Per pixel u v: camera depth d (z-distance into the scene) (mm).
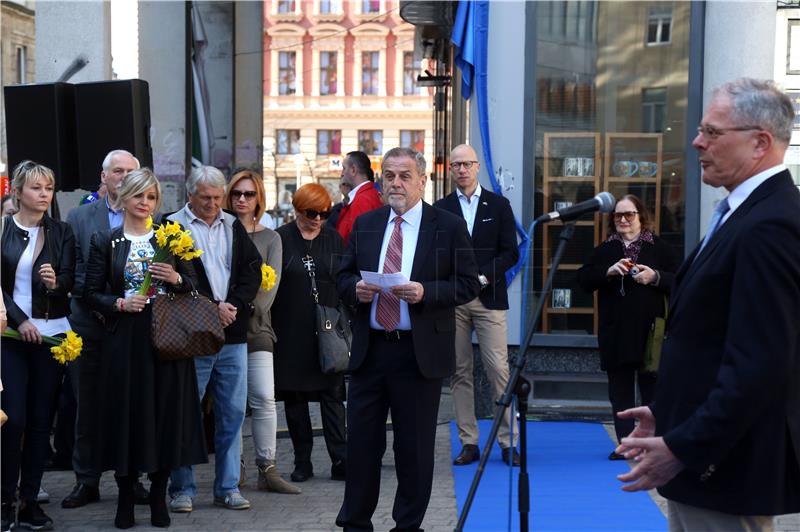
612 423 7082
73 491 6199
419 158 5078
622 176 9039
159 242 5508
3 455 5523
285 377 6652
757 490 3004
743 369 2891
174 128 12586
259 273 6074
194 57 16266
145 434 5469
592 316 7176
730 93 3100
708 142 3113
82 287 6191
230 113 16453
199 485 6730
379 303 4906
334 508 6078
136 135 7426
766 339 2883
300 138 54375
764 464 2998
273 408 6473
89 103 7445
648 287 6895
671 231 9016
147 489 6602
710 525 3115
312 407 9875
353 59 53750
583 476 6438
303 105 54219
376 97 53656
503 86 9047
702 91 8898
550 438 7023
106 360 5531
